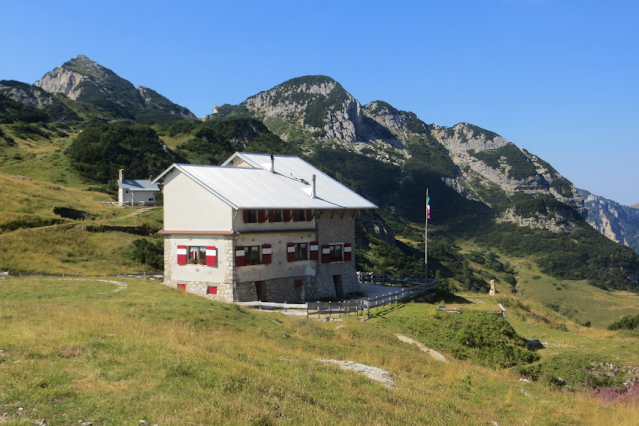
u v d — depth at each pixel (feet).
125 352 53.42
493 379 78.28
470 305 154.51
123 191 341.82
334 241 163.53
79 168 424.05
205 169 148.25
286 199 149.07
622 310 564.30
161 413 37.24
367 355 78.74
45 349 51.16
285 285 146.92
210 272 136.05
